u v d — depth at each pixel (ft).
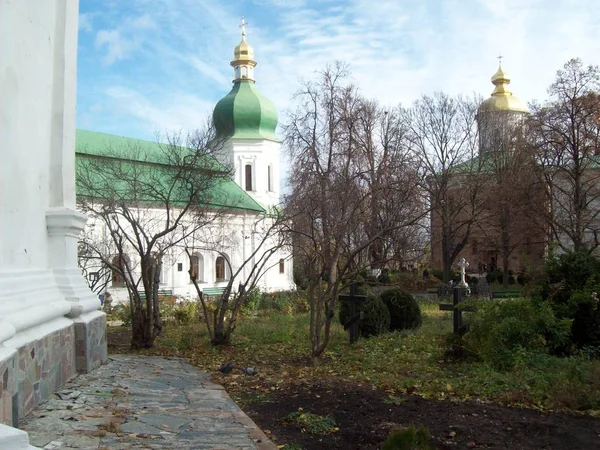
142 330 43.06
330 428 20.12
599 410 21.91
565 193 107.96
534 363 28.37
